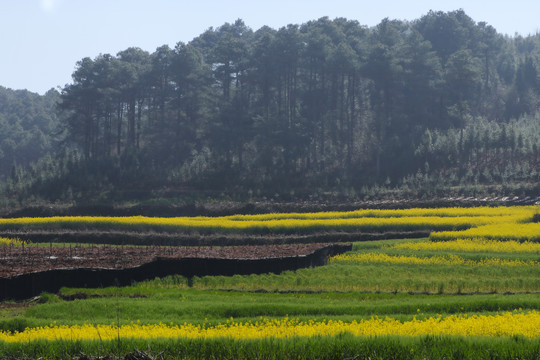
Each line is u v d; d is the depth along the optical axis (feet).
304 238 250.37
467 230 236.43
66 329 103.19
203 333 95.81
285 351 78.38
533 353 75.41
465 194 369.09
